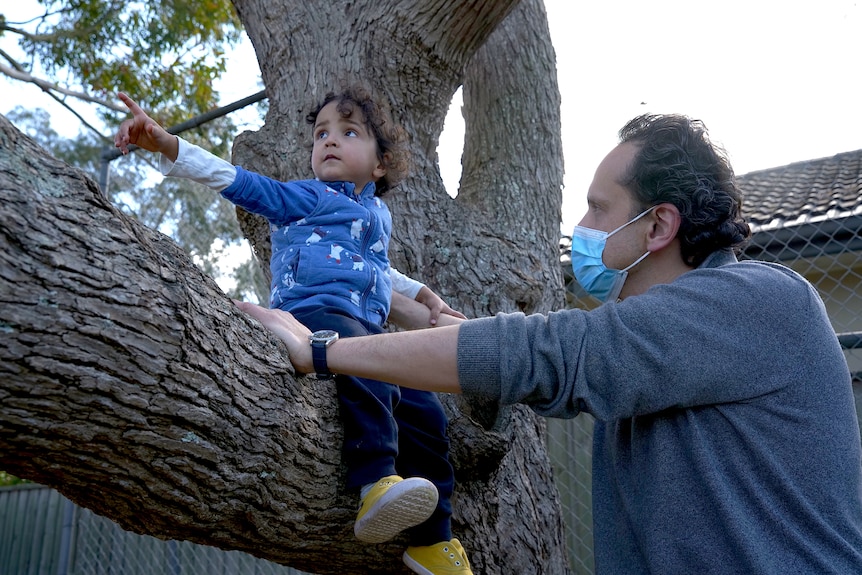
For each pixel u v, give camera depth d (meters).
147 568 5.53
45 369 1.15
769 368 1.47
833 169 6.62
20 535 6.89
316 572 2.16
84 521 5.44
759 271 1.58
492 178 3.43
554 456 5.02
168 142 1.85
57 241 1.16
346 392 1.88
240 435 1.52
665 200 1.71
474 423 2.45
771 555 1.39
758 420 1.47
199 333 1.40
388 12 2.94
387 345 1.60
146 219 5.09
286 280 2.08
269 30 3.13
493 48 3.63
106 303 1.22
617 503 1.67
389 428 1.87
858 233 4.59
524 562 2.63
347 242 2.12
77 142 10.77
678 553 1.46
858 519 1.46
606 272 1.82
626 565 1.60
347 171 2.25
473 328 1.57
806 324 1.51
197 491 1.51
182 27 8.21
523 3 3.71
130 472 1.38
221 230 4.91
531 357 1.52
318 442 1.76
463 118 3.72
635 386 1.47
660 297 1.55
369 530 1.76
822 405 1.48
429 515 1.78
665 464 1.51
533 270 3.08
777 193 6.25
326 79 2.96
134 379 1.27
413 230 2.89
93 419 1.25
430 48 2.96
